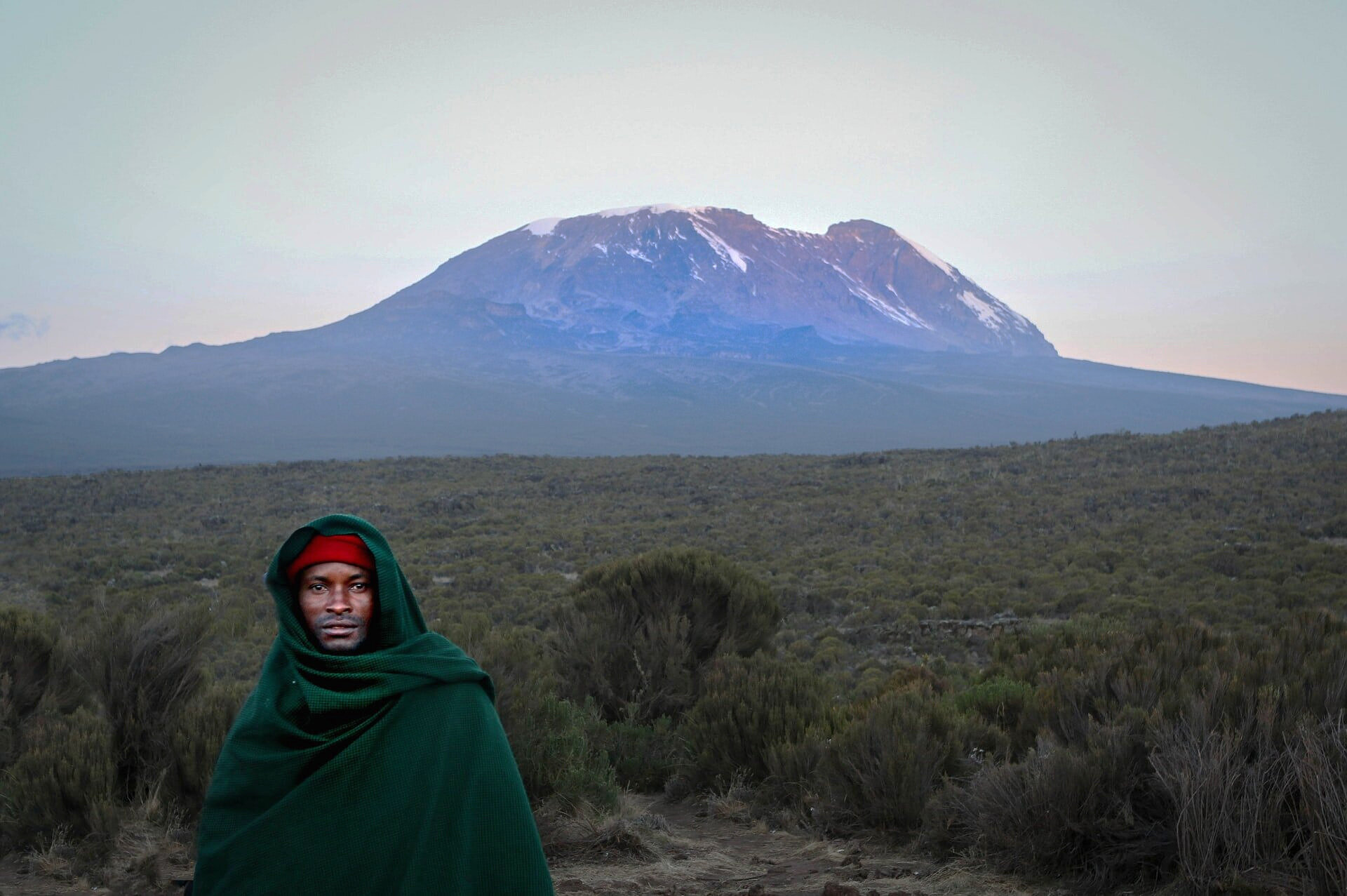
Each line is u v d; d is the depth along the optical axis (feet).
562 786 28.12
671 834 28.35
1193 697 23.89
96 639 28.71
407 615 8.96
